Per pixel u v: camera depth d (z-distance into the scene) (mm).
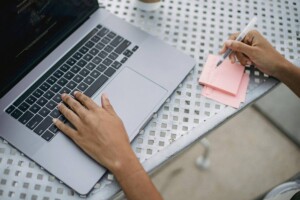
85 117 664
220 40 823
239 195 1310
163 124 704
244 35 807
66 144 654
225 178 1339
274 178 1309
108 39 781
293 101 1196
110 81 731
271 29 849
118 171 625
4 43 644
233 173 1347
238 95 747
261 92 758
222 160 1364
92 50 765
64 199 620
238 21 855
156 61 762
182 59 769
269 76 781
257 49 776
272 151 1345
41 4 679
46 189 626
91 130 651
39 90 709
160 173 1326
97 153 636
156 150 677
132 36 791
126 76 738
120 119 678
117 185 639
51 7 703
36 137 658
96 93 717
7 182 628
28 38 688
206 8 868
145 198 625
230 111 729
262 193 1288
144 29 821
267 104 1251
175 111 719
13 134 658
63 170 630
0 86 683
